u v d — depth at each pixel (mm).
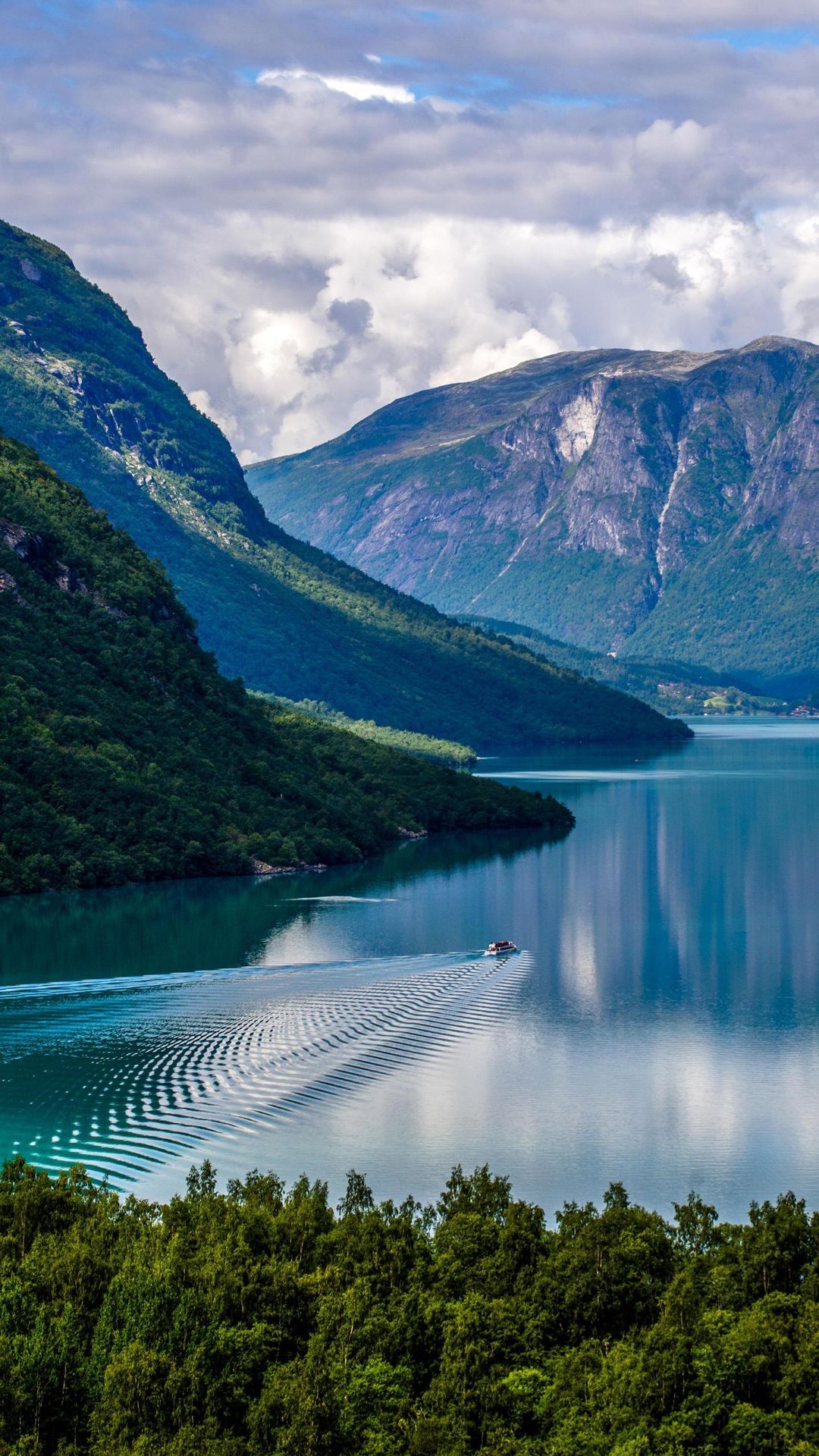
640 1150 135500
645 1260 105125
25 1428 95062
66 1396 96875
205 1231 108875
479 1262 107750
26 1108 141000
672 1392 95500
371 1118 141750
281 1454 92375
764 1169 131500
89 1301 103812
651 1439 91500
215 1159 130750
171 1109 141750
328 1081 151625
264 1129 138000
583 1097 149125
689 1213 113000
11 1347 97312
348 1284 104750
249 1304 102562
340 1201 118438
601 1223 108000
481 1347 98188
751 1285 105375
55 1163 128625
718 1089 152375
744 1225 111812
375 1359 98562
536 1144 136375
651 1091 151250
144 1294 100812
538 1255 107625
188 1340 99188
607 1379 95875
